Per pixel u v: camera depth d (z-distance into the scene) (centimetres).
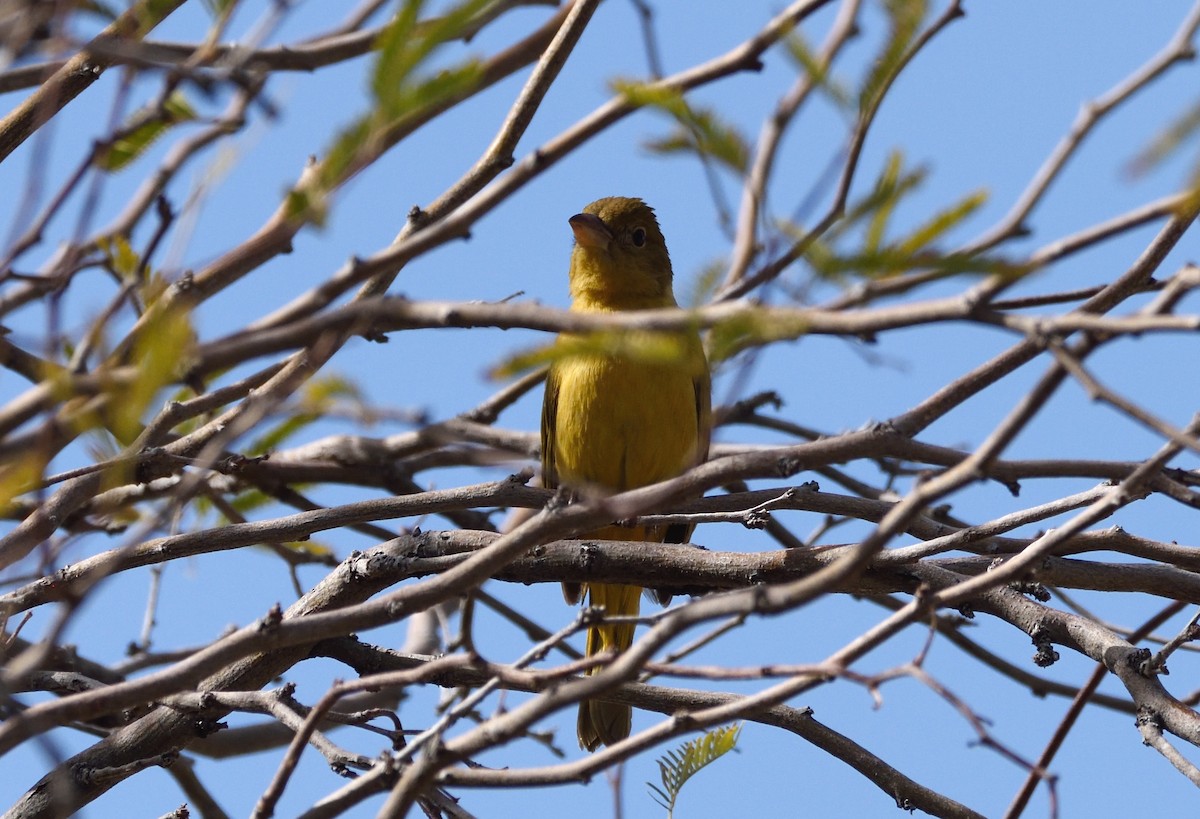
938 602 615
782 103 734
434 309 526
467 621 644
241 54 579
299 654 965
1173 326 471
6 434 523
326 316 522
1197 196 482
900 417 632
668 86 605
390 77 489
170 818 838
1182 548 904
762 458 612
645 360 558
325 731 1207
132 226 707
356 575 948
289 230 547
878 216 506
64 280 550
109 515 975
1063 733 805
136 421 510
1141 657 856
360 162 505
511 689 654
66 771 885
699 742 744
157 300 541
